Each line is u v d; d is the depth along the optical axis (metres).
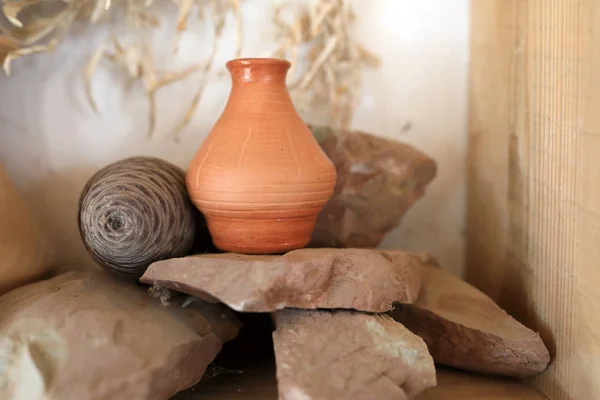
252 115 0.51
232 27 0.66
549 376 0.52
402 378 0.44
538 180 0.53
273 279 0.45
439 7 0.69
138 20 0.63
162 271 0.48
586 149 0.46
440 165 0.71
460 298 0.57
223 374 0.55
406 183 0.63
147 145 0.66
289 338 0.46
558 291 0.50
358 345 0.46
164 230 0.52
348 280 0.47
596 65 0.45
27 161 0.65
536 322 0.54
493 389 0.53
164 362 0.47
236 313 0.57
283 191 0.49
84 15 0.63
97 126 0.65
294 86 0.66
